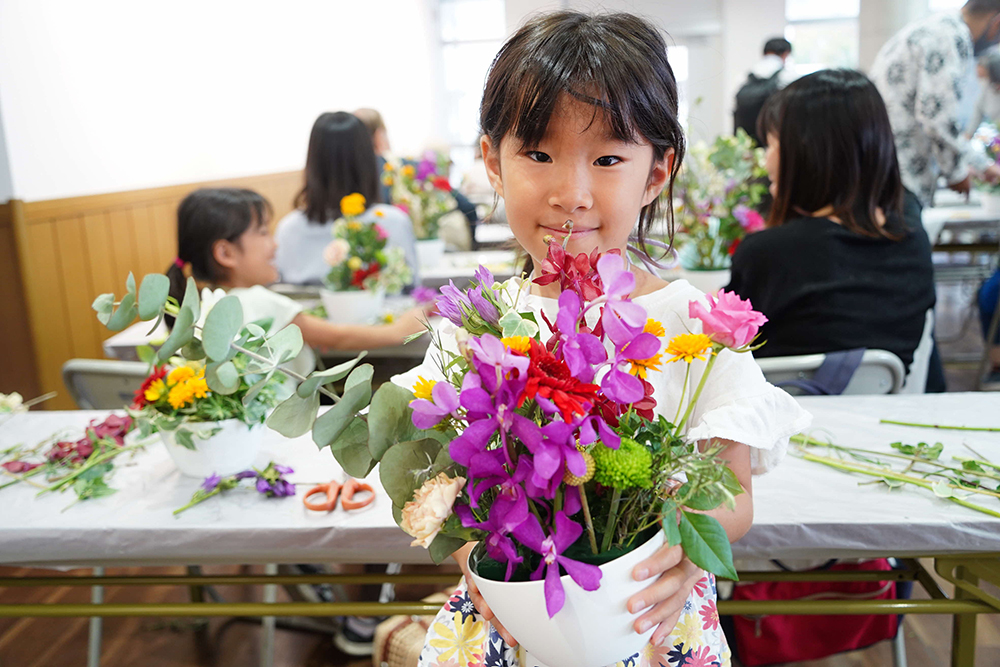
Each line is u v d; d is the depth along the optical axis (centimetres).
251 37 482
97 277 326
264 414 121
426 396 61
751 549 99
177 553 108
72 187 315
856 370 146
